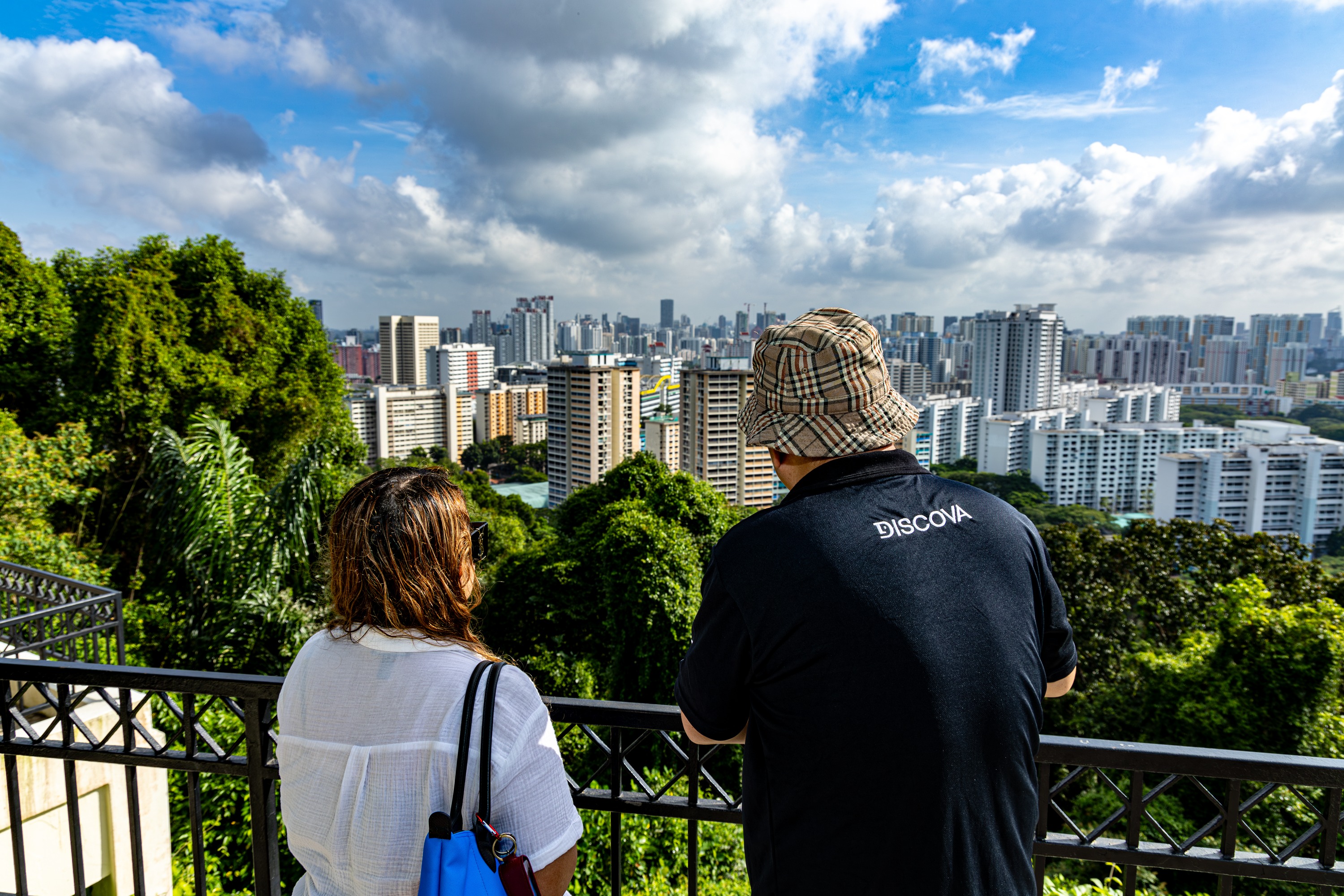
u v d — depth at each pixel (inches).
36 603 251.6
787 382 47.1
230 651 418.9
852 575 40.8
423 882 39.3
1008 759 41.4
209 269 816.3
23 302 733.9
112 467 645.9
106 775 192.9
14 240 735.7
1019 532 46.7
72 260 807.7
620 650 589.9
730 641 44.1
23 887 79.1
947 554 42.9
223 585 428.8
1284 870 60.7
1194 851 62.3
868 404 46.6
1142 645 817.5
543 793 44.1
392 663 44.9
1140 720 627.8
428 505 47.8
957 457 5674.2
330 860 43.3
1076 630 818.2
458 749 42.0
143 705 73.9
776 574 41.9
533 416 6771.7
